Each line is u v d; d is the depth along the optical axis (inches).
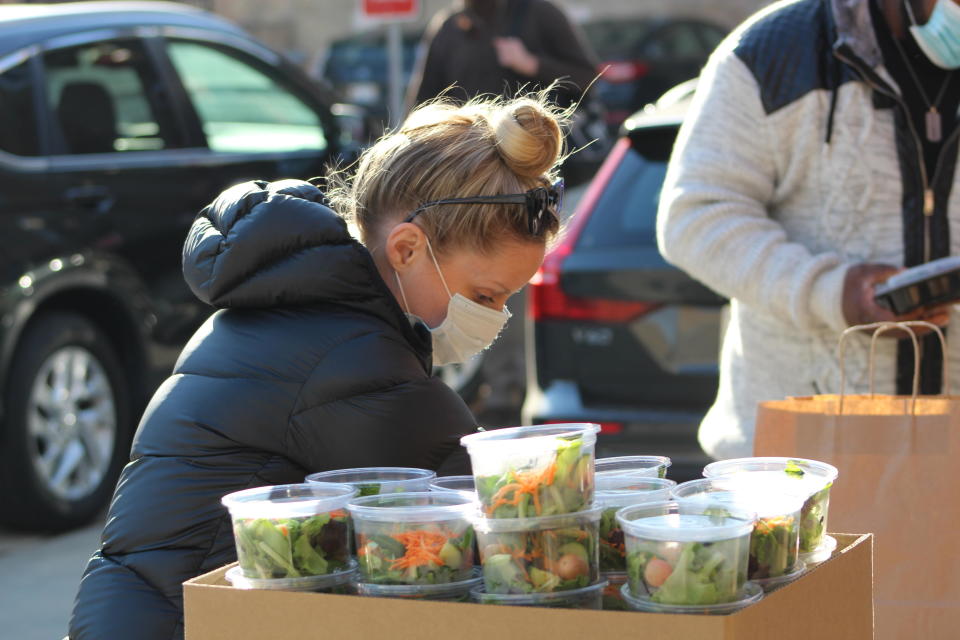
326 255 109.3
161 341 341.4
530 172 112.0
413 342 113.3
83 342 322.7
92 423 323.6
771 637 87.3
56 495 312.5
